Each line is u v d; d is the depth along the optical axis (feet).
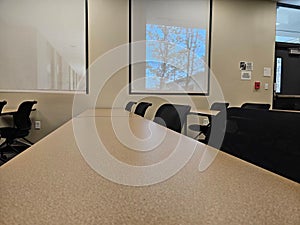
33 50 13.24
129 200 1.62
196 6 14.98
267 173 2.23
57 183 1.90
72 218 1.37
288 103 17.39
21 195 1.67
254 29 16.08
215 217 1.40
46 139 3.77
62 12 13.34
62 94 13.57
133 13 14.07
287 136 2.93
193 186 1.89
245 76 16.10
